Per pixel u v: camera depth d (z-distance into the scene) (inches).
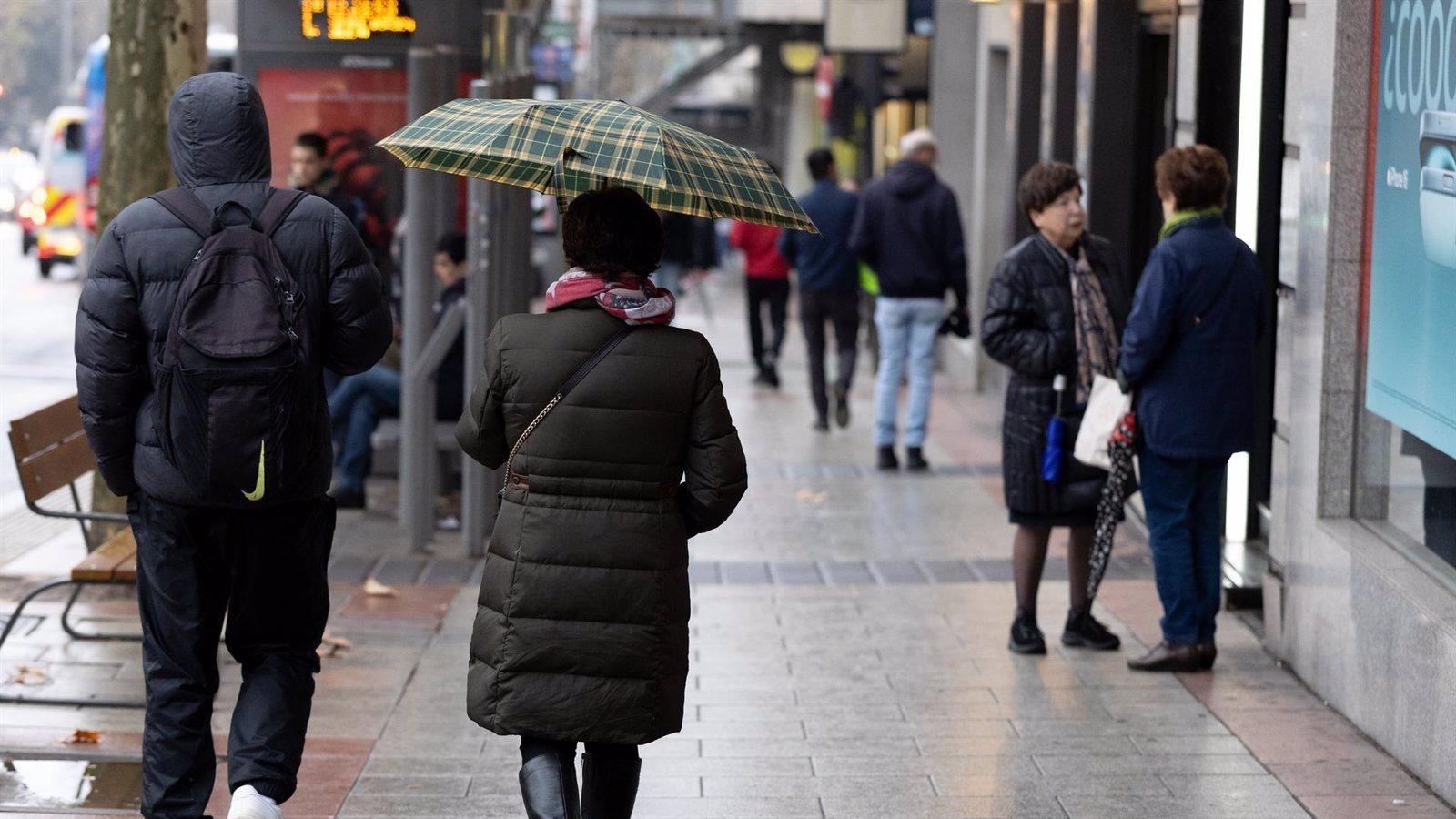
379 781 704.4
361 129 1437.0
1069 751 748.6
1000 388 1937.7
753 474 1478.8
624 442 541.3
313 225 580.4
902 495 1387.8
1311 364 828.6
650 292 552.1
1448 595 705.6
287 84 1433.3
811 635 946.1
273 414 554.3
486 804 677.9
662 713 547.8
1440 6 707.4
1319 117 818.8
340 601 1007.6
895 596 1040.2
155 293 565.9
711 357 551.8
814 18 3624.5
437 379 1251.8
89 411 569.3
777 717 798.5
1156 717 794.2
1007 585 1070.4
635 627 541.6
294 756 583.2
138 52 1018.1
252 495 555.5
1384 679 739.4
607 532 541.3
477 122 542.3
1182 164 824.3
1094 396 857.5
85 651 874.8
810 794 695.7
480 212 1092.5
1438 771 684.1
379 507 1301.7
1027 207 876.6
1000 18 1936.5
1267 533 1080.8
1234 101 1101.1
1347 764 725.9
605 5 3796.8
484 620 550.3
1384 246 778.2
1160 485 856.3
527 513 543.8
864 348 2546.8
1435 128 712.4
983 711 806.5
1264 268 1078.4
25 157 4448.8
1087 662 887.7
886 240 1486.2
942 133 2251.5
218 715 776.3
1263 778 711.1
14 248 4788.4
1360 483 817.5
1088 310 866.8
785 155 4534.9
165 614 582.2
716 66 3961.6
